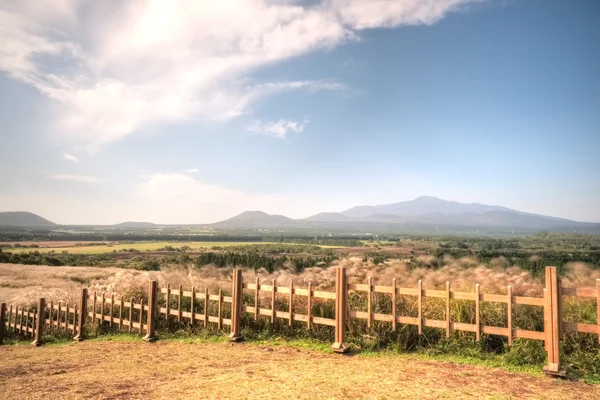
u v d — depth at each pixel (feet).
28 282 75.46
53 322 35.78
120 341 29.84
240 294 27.58
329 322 24.44
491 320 23.47
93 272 94.73
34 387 18.16
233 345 26.20
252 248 277.03
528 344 21.12
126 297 35.35
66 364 23.03
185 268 43.83
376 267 34.63
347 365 20.66
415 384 17.28
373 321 25.31
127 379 19.03
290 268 38.22
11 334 36.96
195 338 28.76
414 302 26.71
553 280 18.76
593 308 23.89
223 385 17.42
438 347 22.77
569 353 20.90
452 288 28.27
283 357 22.70
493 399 15.44
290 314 26.09
